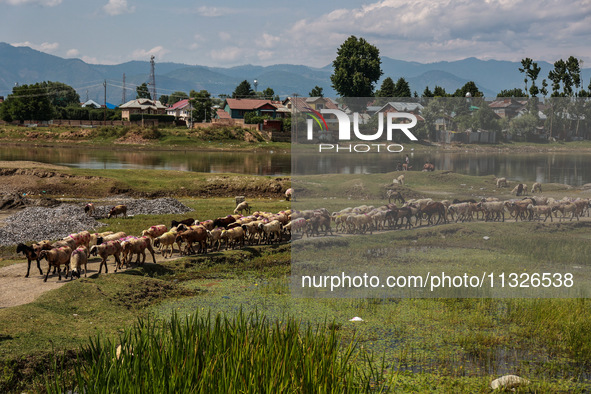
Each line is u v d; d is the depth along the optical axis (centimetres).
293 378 747
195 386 713
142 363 764
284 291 1550
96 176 4125
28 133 10200
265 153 9112
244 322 905
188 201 3675
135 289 1485
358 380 852
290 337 852
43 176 4069
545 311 1223
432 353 1093
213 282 1691
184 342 821
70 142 9894
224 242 2284
